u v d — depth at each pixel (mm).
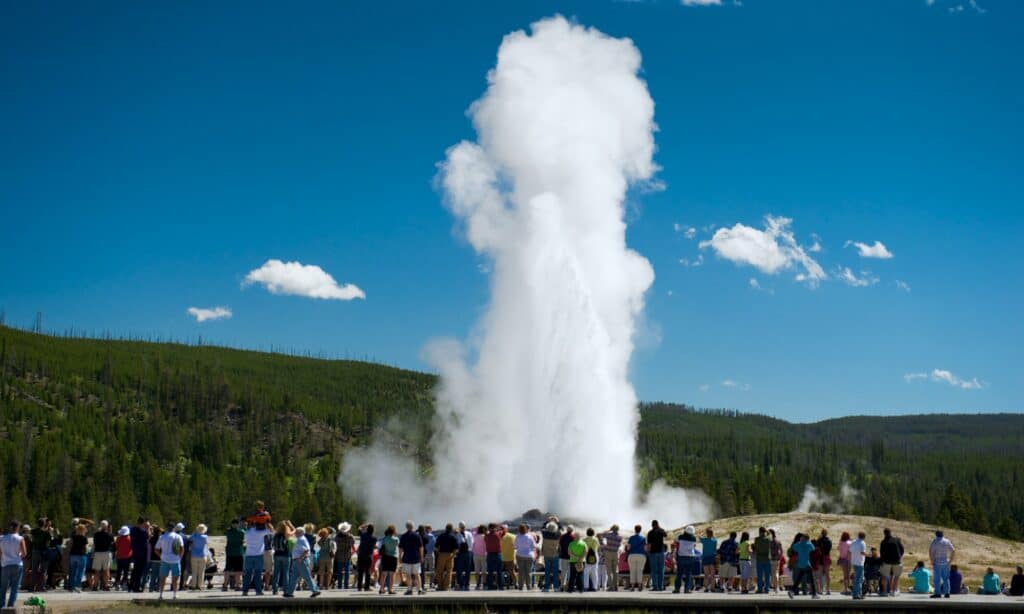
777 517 58500
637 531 33188
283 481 165625
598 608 28344
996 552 52219
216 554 52469
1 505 120500
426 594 29531
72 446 167750
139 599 28062
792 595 30625
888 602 28594
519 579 31969
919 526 56781
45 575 32188
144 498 147500
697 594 30609
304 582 33344
